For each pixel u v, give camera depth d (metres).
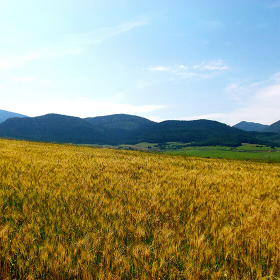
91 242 2.51
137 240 2.70
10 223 2.81
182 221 3.36
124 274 2.12
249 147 155.50
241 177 7.68
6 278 2.01
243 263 2.30
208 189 5.36
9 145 14.72
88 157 11.04
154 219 3.23
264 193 5.34
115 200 4.00
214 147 161.62
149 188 4.96
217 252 2.49
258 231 2.94
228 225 3.17
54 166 7.18
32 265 2.11
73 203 3.73
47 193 4.12
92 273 2.08
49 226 2.82
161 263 2.18
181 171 7.98
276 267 2.25
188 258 2.28
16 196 3.90
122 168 7.79
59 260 2.18
